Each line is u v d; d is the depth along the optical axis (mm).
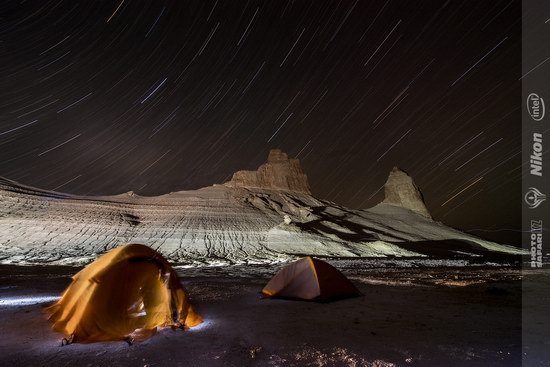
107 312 6453
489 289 11742
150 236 46469
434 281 15531
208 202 71000
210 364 4844
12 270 21156
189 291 12031
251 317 7848
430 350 5453
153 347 5594
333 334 6398
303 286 10297
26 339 6039
